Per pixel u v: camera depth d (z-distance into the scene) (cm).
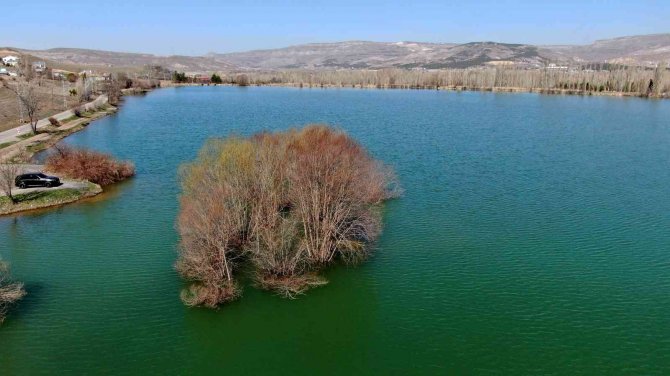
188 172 6962
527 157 11319
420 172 9894
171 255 6041
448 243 6525
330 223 5822
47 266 5756
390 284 5512
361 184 6731
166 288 5319
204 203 5634
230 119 16262
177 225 6244
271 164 6253
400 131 14325
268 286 5331
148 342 4488
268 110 19000
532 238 6694
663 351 4434
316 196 5859
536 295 5300
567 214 7606
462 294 5316
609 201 8231
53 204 7750
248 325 4778
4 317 4744
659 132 14762
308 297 5247
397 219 7350
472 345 4509
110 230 6806
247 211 6097
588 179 9538
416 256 6150
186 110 19200
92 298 5112
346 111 18812
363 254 6106
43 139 12444
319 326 4784
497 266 5916
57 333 4559
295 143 7325
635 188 8981
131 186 8844
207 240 5350
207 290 5050
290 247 5888
